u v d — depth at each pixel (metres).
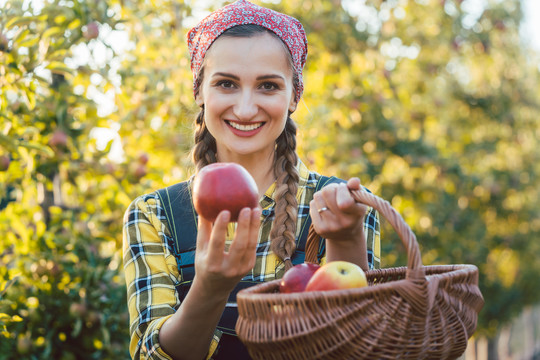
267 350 1.19
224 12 1.63
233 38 1.59
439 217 8.52
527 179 11.59
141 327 1.53
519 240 11.50
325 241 1.67
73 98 3.35
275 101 1.60
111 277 3.33
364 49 6.99
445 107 10.34
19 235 3.46
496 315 11.44
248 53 1.57
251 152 1.63
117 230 3.56
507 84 11.21
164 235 1.66
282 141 1.76
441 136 10.29
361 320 1.15
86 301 3.18
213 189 1.31
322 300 1.15
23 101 3.24
